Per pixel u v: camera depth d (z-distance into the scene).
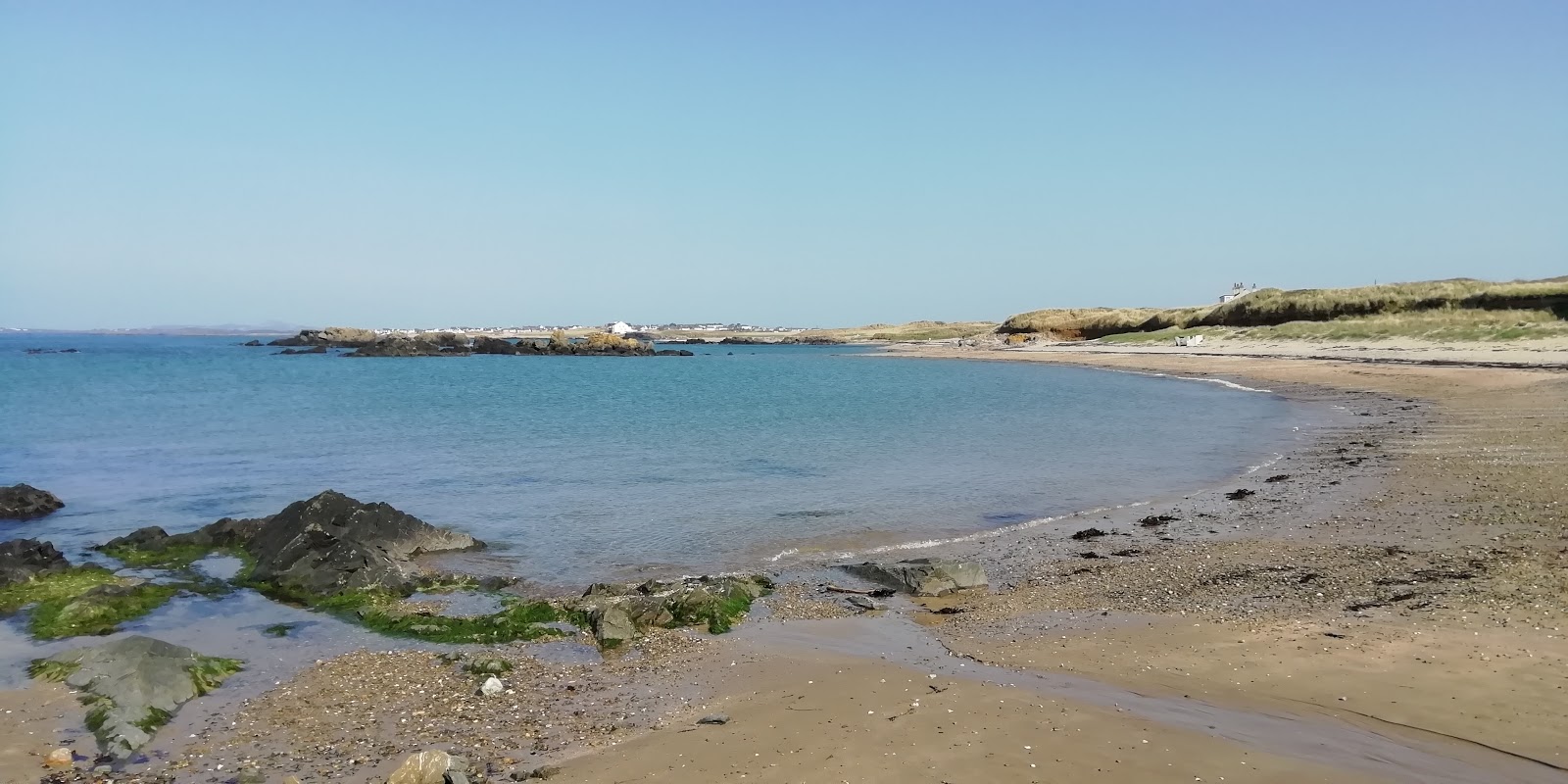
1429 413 34.91
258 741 9.02
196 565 16.45
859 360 122.50
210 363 105.50
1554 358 50.72
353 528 16.92
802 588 14.94
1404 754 7.83
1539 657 9.68
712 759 8.22
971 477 25.67
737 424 40.81
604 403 53.59
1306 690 9.33
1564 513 16.59
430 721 9.47
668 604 13.20
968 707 9.28
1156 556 16.22
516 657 11.65
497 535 19.11
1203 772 7.62
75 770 8.38
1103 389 58.12
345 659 11.54
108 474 26.98
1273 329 91.31
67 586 14.66
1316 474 23.66
